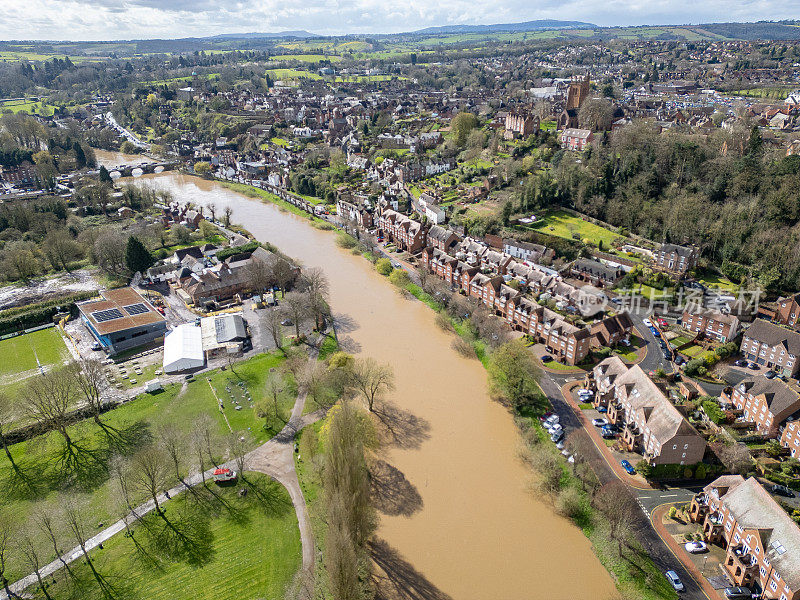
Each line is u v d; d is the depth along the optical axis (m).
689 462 113.06
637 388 127.75
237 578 93.00
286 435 128.88
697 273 195.50
